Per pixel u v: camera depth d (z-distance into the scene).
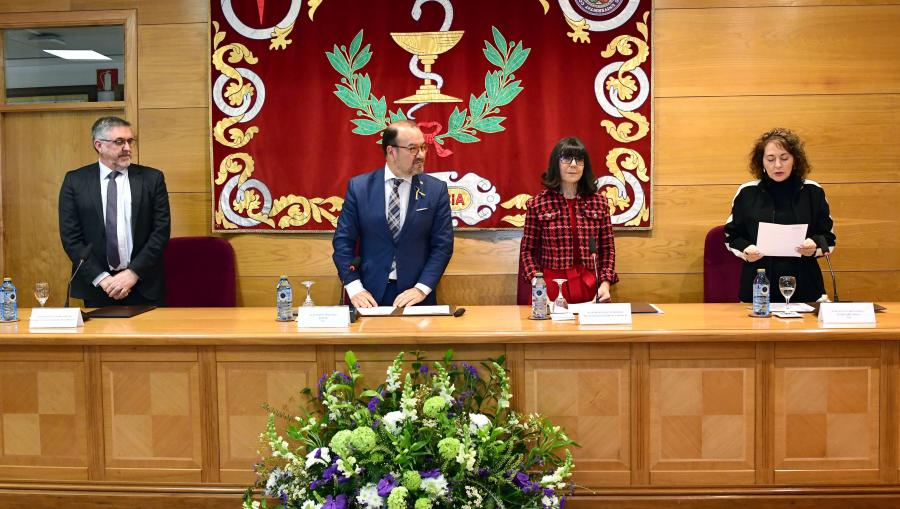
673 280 4.02
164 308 3.23
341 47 3.98
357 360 2.58
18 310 3.29
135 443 2.63
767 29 3.91
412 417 2.22
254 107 4.02
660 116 3.97
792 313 2.78
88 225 3.44
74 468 2.65
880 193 3.95
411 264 3.29
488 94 3.96
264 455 2.60
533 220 3.29
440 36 3.95
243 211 4.07
